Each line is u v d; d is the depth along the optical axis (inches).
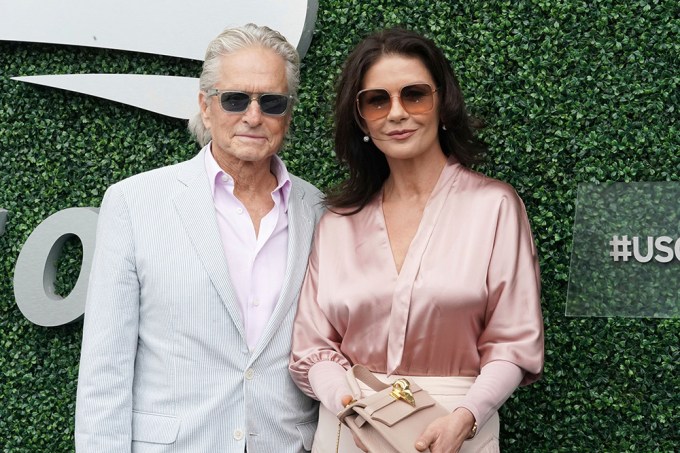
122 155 128.3
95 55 129.2
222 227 89.4
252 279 88.7
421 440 73.9
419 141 87.0
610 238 110.7
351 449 84.5
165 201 88.3
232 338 86.2
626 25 110.6
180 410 85.3
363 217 92.1
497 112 114.4
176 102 124.0
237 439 85.6
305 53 120.9
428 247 86.0
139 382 87.4
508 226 85.3
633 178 110.2
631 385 110.2
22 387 130.1
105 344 84.7
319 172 121.4
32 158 130.4
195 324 85.4
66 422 128.5
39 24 128.3
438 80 89.3
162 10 124.1
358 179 93.9
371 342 87.2
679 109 109.0
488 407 78.7
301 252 92.0
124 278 86.0
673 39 109.3
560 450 111.9
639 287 109.9
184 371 85.4
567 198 112.2
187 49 123.3
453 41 116.2
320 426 88.3
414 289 84.7
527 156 113.3
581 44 112.1
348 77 89.8
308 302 90.4
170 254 86.3
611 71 111.1
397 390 78.7
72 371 128.5
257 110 86.7
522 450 113.0
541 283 112.7
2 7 129.5
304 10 117.3
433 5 117.0
